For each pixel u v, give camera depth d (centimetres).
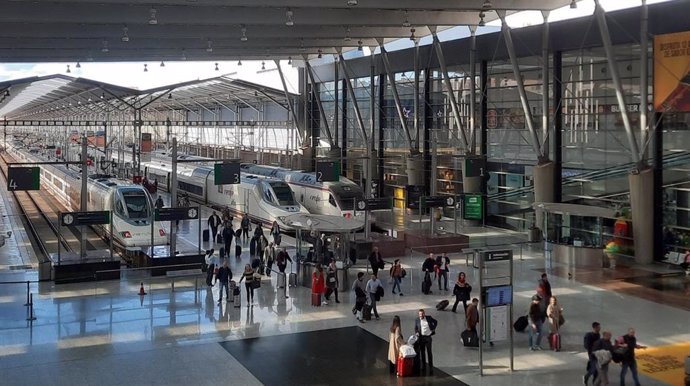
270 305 2223
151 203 3338
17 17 2911
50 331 1908
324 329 1948
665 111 2811
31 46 3878
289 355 1717
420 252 3186
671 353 1736
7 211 4997
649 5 2912
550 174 3425
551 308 1770
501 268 2830
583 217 3378
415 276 2670
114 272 2589
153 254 2805
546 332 1900
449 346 1795
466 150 3966
